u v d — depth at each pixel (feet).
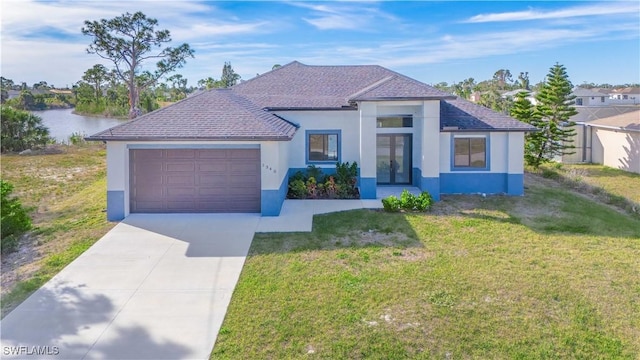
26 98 253.44
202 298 31.99
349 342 26.03
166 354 25.04
